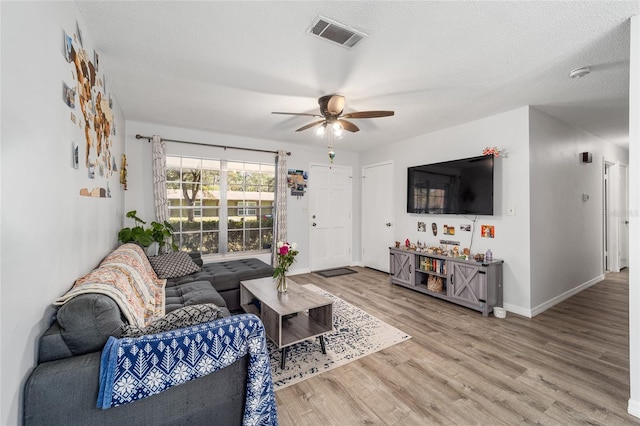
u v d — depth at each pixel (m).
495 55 2.14
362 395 1.86
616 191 5.17
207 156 4.29
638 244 1.69
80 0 1.57
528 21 1.75
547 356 2.32
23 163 1.01
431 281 3.84
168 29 1.86
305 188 5.23
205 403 1.29
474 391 1.89
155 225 3.55
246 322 1.39
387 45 2.02
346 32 1.88
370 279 4.77
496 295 3.31
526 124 3.17
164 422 1.20
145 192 3.87
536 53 2.11
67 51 1.44
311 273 5.18
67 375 1.05
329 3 1.61
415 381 2.00
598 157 4.52
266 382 1.39
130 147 3.77
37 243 1.11
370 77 2.50
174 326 1.30
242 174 4.63
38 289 1.12
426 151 4.34
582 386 1.94
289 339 2.20
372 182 5.49
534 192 3.22
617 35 1.88
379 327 2.87
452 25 1.79
